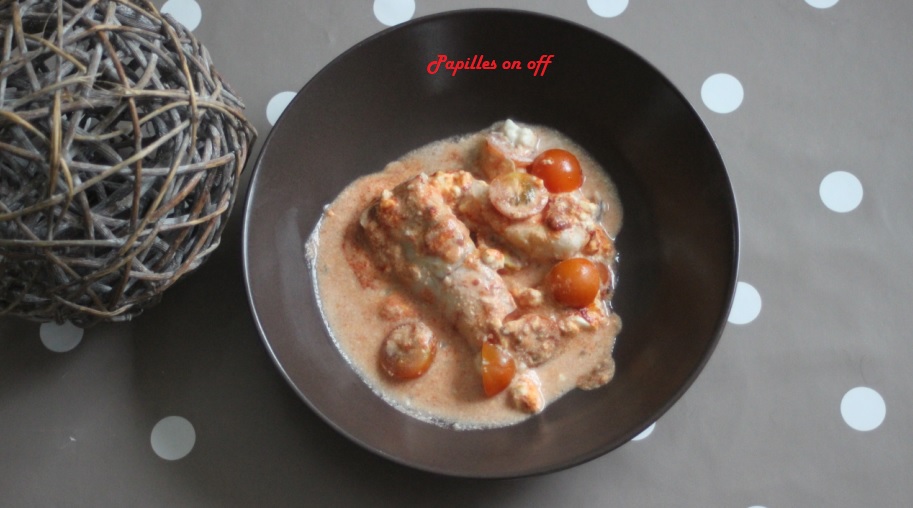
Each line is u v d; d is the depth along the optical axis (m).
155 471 0.44
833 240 0.47
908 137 0.48
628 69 0.46
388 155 0.48
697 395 0.45
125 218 0.38
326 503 0.43
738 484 0.44
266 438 0.44
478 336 0.44
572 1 0.50
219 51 0.49
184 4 0.50
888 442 0.44
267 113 0.48
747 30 0.50
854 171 0.48
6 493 0.43
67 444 0.44
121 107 0.36
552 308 0.45
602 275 0.46
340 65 0.45
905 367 0.45
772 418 0.45
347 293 0.46
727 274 0.42
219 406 0.45
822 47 0.50
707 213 0.44
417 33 0.45
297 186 0.46
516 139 0.48
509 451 0.42
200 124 0.39
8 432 0.44
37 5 0.38
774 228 0.47
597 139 0.48
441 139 0.49
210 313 0.46
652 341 0.45
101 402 0.45
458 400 0.44
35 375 0.45
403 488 0.43
